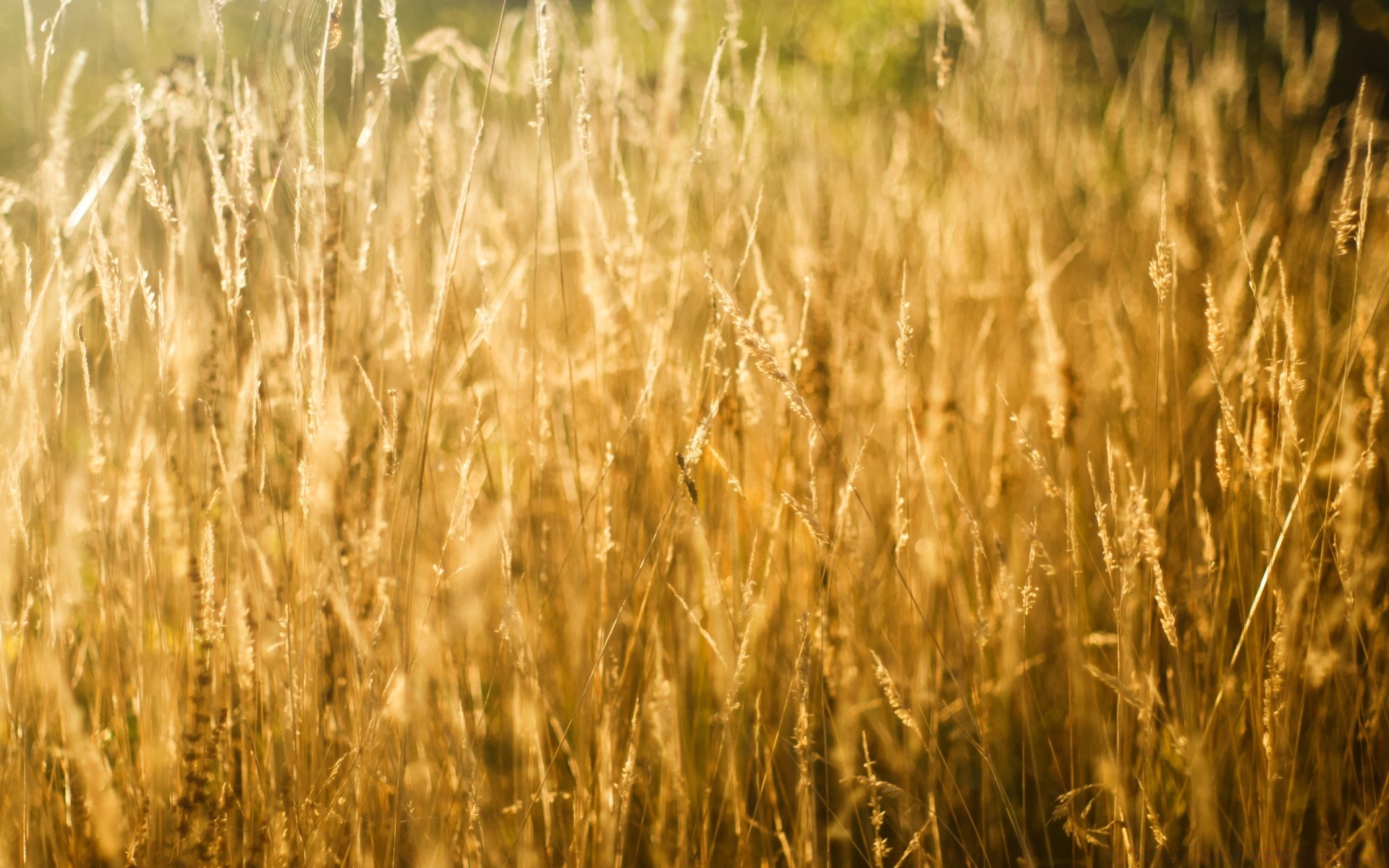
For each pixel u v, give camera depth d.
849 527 1.98
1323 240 2.26
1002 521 2.13
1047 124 2.65
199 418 1.93
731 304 1.85
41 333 1.92
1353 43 4.79
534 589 1.99
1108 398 2.23
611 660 1.94
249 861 1.88
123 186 1.94
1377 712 1.93
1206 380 2.15
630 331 2.04
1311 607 1.92
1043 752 2.09
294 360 1.89
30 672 1.91
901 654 2.08
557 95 2.29
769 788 1.97
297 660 1.89
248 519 1.90
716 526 2.03
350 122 1.94
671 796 1.98
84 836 1.91
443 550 1.89
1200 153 2.40
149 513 1.91
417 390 1.95
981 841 1.92
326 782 1.86
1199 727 1.97
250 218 1.89
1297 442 1.90
